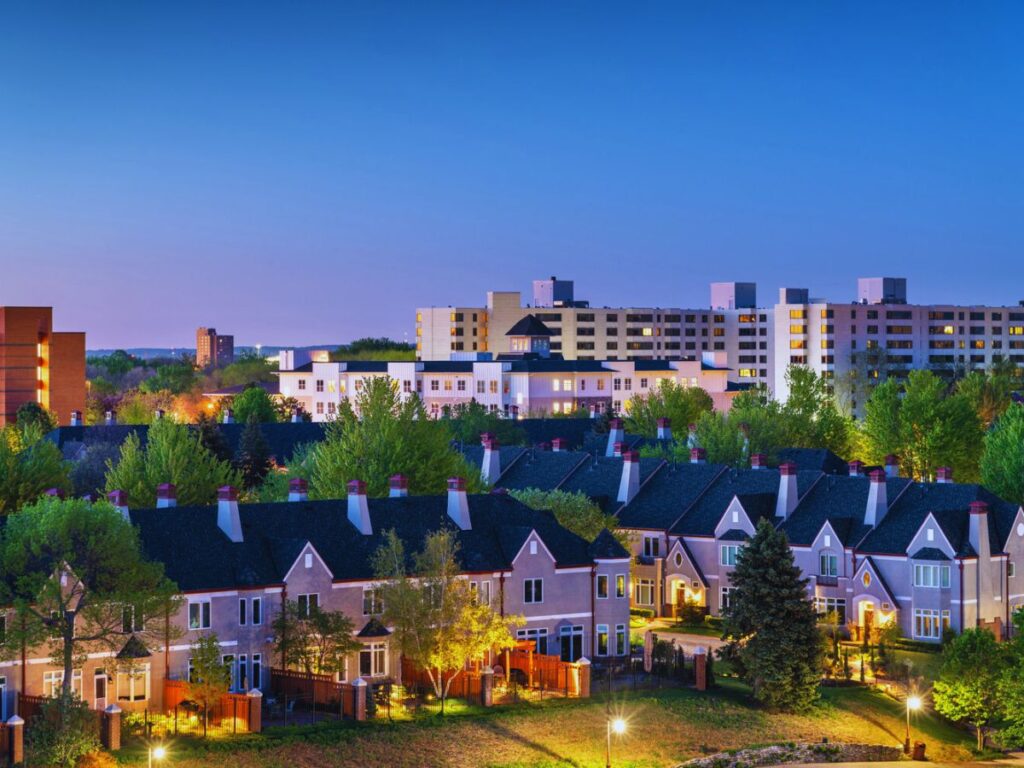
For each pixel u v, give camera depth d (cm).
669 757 9969
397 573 10694
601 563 11919
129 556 9619
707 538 14200
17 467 13750
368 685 9988
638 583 14575
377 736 9588
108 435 19412
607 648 11931
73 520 9625
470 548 11606
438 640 10388
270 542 10862
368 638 10769
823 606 13588
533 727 10062
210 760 8944
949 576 12938
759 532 11112
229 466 16012
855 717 10956
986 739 10944
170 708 9900
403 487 12281
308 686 10169
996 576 13275
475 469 14700
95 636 9312
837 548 13550
